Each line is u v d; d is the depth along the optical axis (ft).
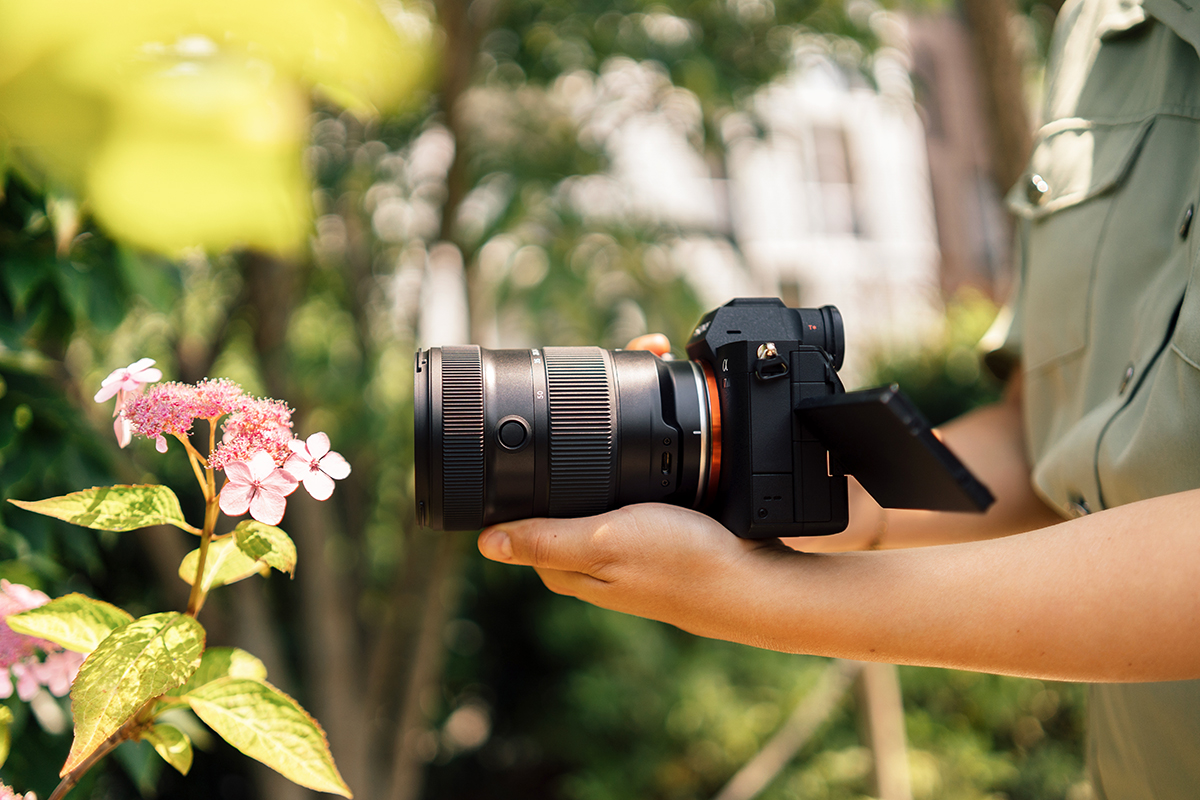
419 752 14.71
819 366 2.81
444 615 11.25
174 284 5.28
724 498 2.94
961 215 24.00
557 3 10.00
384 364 12.05
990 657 2.27
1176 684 2.84
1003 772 12.17
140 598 9.59
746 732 12.92
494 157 10.49
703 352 3.20
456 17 9.02
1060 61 3.89
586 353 3.18
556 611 14.37
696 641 14.17
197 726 5.15
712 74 9.20
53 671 2.77
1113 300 3.14
